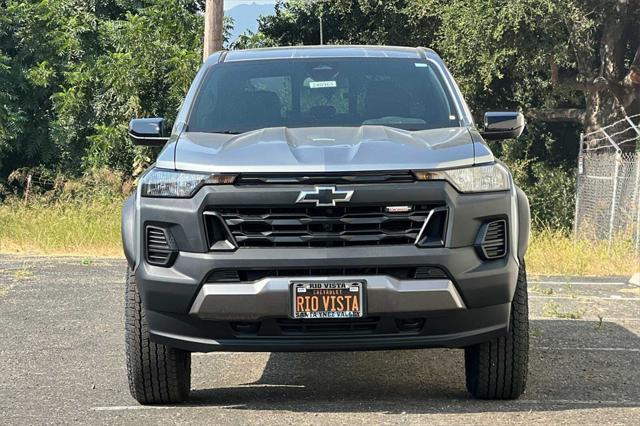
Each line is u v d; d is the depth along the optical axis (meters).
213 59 7.43
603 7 30.50
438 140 6.11
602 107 32.81
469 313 5.67
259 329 5.64
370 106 6.81
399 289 5.52
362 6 35.00
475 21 28.61
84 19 34.34
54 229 19.78
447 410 5.91
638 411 5.91
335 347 5.63
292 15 38.53
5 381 6.97
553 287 12.50
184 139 6.30
